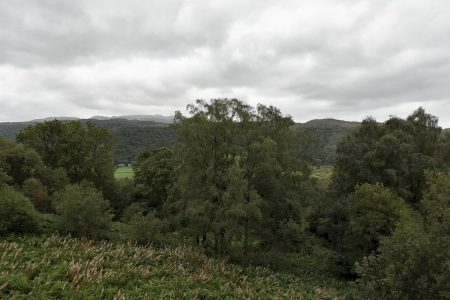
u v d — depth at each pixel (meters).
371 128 41.94
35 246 27.61
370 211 31.48
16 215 30.20
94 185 55.91
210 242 37.75
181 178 34.47
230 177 31.31
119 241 34.56
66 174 54.03
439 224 20.11
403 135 40.34
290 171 36.56
